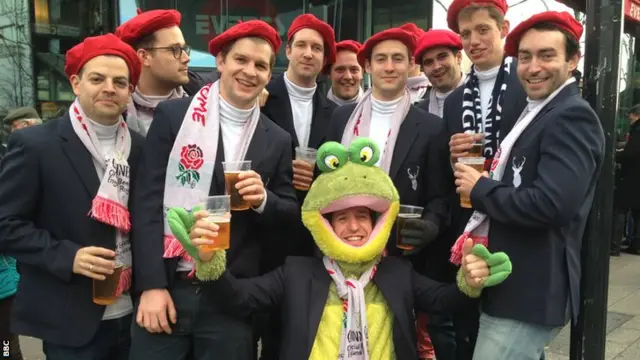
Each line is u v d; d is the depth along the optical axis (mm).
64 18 7043
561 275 2457
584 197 2352
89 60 2605
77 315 2566
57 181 2570
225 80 2721
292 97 3887
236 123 2770
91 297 2598
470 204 2574
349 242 2625
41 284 2588
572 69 2562
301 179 3205
